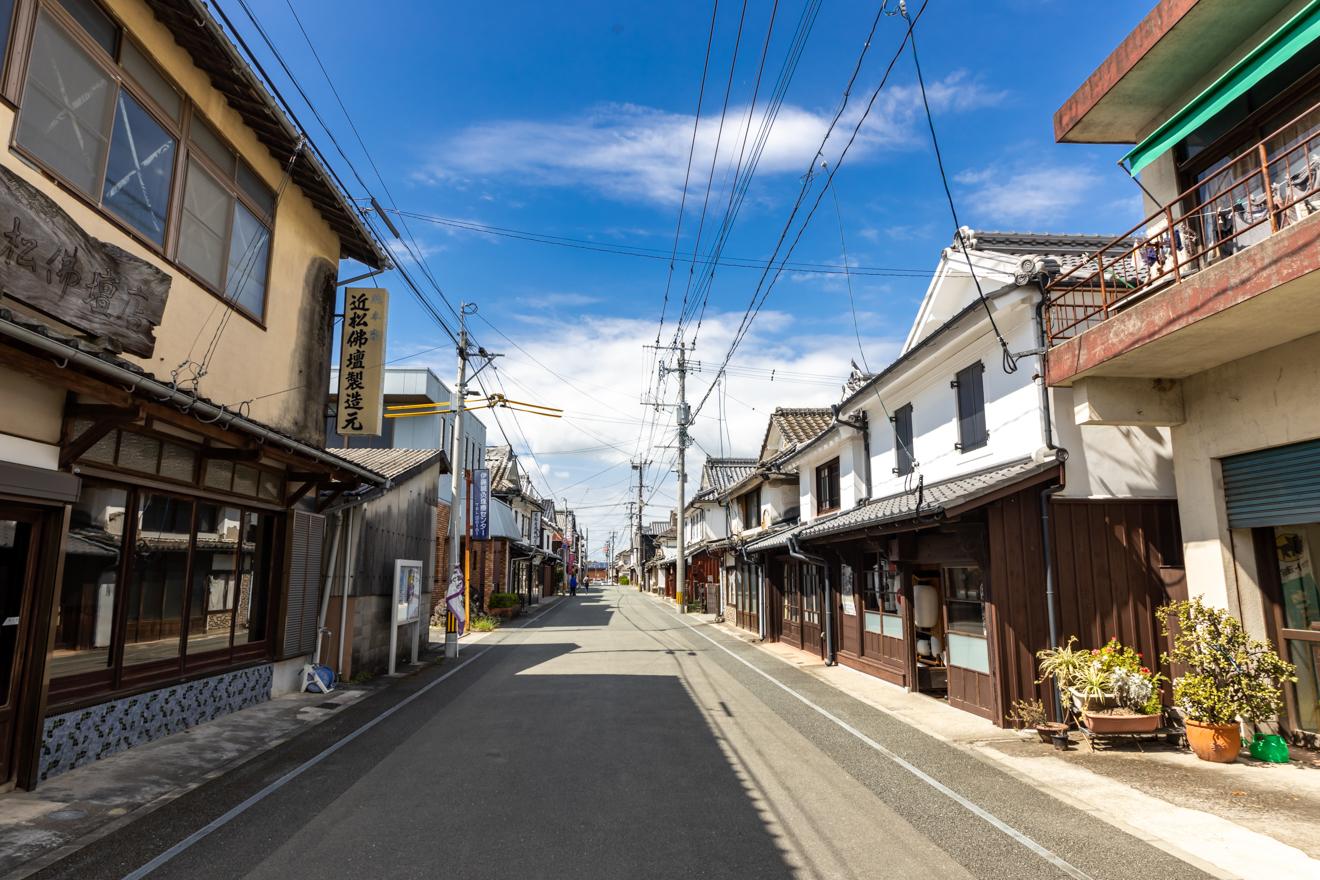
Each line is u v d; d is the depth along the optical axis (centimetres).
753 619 2250
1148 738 770
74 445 613
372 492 1211
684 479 3366
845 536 1189
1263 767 678
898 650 1193
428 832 510
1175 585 839
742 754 737
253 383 927
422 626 1692
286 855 467
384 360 1188
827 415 2352
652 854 472
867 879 435
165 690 773
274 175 976
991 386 1006
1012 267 948
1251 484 749
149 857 461
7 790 566
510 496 3641
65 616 646
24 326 448
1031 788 621
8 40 556
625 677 1286
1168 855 472
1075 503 873
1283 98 687
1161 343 690
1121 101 822
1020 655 859
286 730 835
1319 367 663
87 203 635
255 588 986
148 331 651
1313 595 721
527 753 738
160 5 707
